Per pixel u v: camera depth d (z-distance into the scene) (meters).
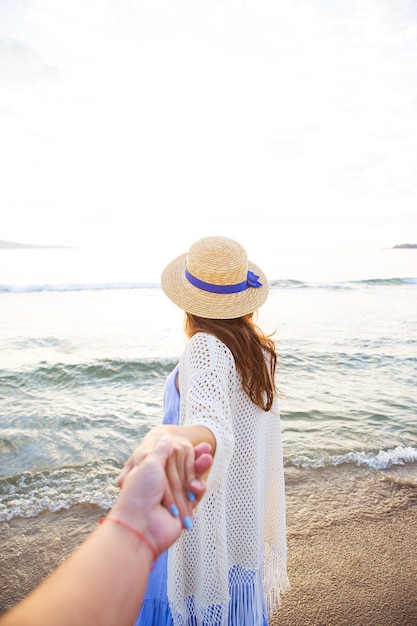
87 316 14.46
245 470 1.44
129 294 20.89
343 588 2.57
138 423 5.31
